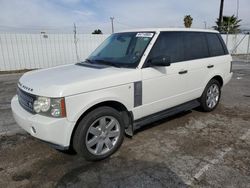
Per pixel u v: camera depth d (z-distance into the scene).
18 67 14.23
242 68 13.05
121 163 3.22
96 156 3.23
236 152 3.46
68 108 2.85
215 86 5.27
